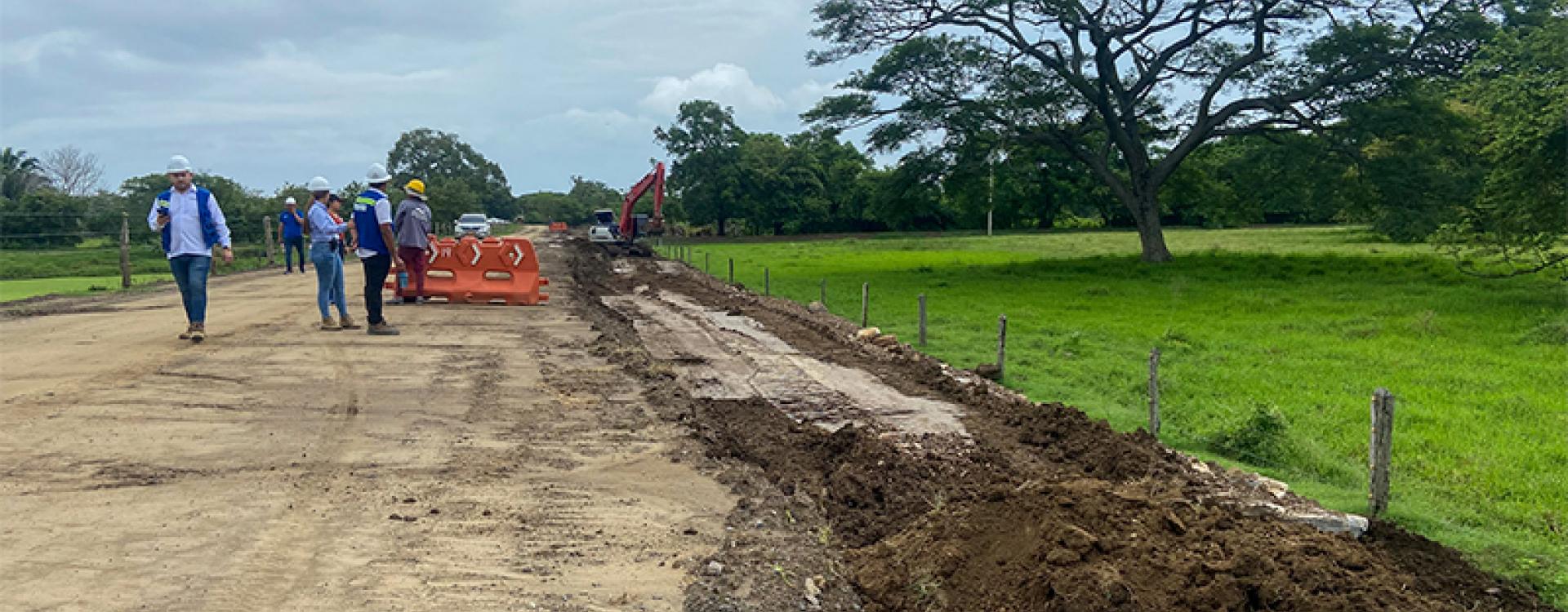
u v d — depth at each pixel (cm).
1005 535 497
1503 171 1950
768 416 823
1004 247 4888
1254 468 757
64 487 557
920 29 3186
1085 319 1788
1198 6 3027
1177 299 2152
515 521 531
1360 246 4225
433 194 6906
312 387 860
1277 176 3200
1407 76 2839
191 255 1073
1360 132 2875
